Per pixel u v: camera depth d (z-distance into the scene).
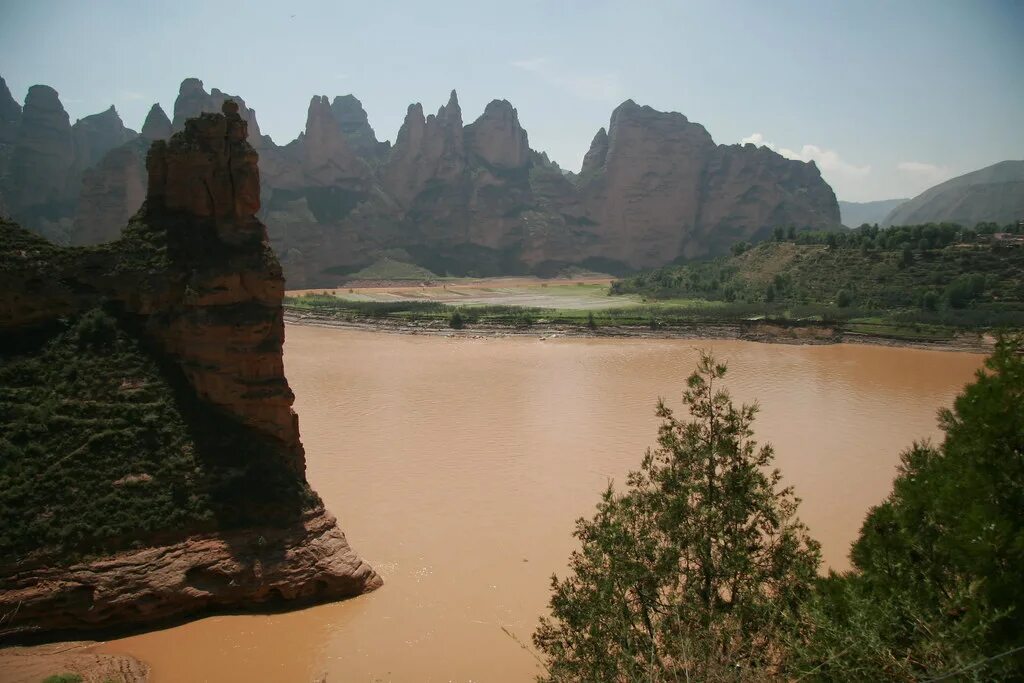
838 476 50.34
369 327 134.25
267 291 35.78
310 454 54.28
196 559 30.56
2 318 33.91
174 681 25.97
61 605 27.97
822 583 19.28
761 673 14.92
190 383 34.94
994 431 15.78
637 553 19.09
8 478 29.86
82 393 33.09
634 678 15.83
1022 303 115.56
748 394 77.56
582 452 55.34
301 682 26.30
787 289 145.62
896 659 13.90
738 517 19.67
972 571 14.78
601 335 125.75
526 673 26.98
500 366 94.81
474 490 46.91
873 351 109.44
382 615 31.20
